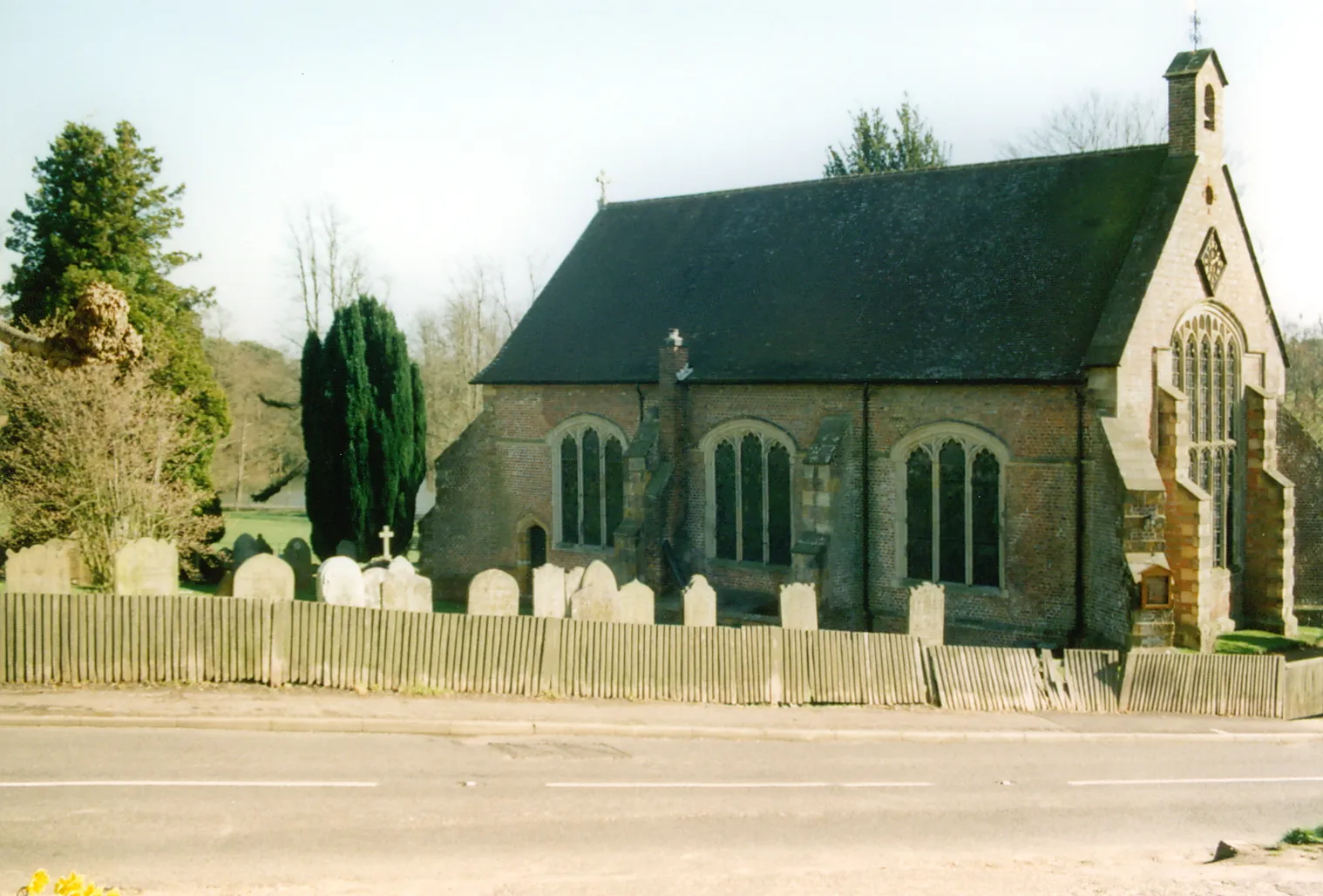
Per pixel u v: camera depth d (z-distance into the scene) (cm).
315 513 4084
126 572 2289
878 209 3697
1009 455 3044
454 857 1385
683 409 3584
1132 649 2727
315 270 7081
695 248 4009
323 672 2180
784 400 3409
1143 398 2961
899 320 3341
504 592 2522
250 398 7469
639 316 3909
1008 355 3061
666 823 1595
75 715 1866
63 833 1374
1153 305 2973
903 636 2555
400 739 1938
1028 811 1814
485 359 8362
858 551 3303
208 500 4016
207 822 1447
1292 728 2623
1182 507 2970
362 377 4025
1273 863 1482
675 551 3597
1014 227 3359
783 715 2361
